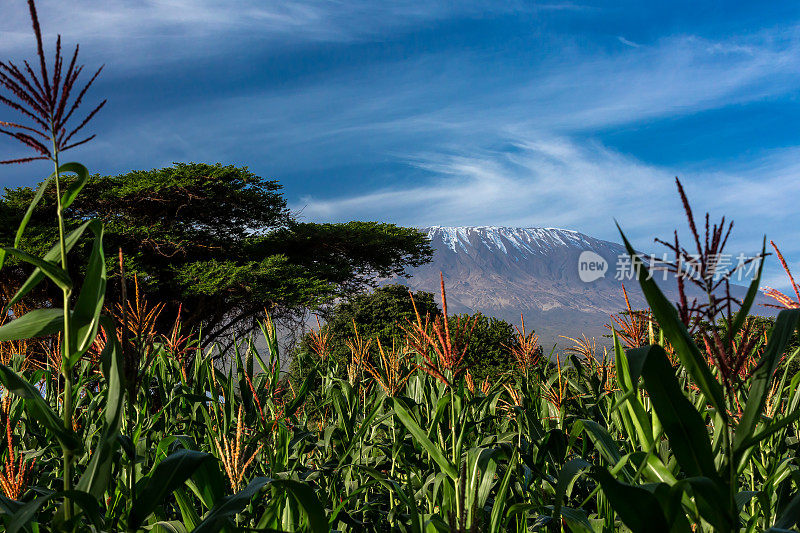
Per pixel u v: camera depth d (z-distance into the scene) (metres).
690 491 1.53
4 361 3.95
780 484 2.42
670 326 1.37
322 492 3.13
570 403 3.76
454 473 2.21
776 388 2.82
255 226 26.77
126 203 22.44
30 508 1.38
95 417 3.22
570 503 2.87
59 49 1.47
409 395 3.87
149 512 1.62
